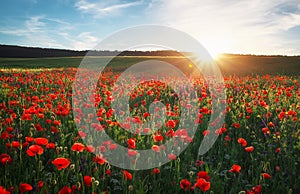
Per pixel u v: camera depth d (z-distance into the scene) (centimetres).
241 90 1235
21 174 420
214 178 393
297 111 797
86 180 320
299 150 535
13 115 615
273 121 684
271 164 484
